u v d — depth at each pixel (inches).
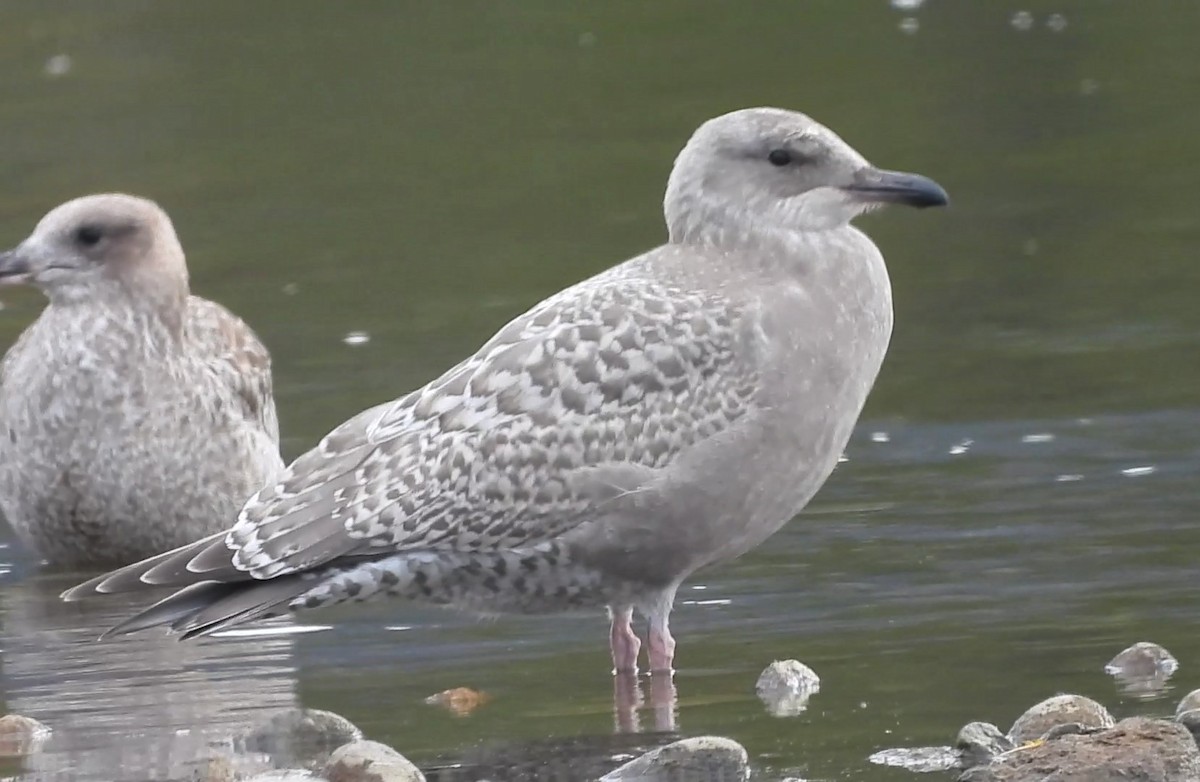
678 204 448.8
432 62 1042.1
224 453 562.9
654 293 431.8
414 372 670.5
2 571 555.2
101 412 551.8
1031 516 521.3
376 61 1040.2
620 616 435.2
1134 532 503.5
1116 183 854.5
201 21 1106.1
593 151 916.6
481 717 402.3
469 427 422.9
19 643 469.1
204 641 463.5
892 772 360.2
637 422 421.1
